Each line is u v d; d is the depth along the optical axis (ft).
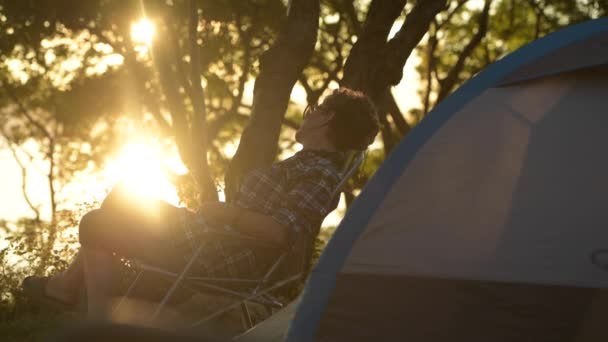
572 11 67.26
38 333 19.77
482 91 11.68
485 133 11.34
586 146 11.05
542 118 11.32
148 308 14.16
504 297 10.53
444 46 76.43
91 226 13.53
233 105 65.00
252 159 27.91
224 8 58.80
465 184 11.07
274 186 14.37
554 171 10.98
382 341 10.58
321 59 67.15
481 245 10.83
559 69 11.42
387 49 28.40
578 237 10.64
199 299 15.96
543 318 10.43
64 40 68.33
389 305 10.70
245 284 14.40
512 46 76.59
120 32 58.23
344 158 14.88
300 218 14.05
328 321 10.78
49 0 54.13
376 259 10.92
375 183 11.28
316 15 28.37
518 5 75.51
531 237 10.74
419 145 11.34
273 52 28.22
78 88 75.05
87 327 5.92
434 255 10.86
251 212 13.76
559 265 10.59
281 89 28.09
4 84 79.46
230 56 66.33
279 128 28.27
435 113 11.59
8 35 58.70
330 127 14.62
